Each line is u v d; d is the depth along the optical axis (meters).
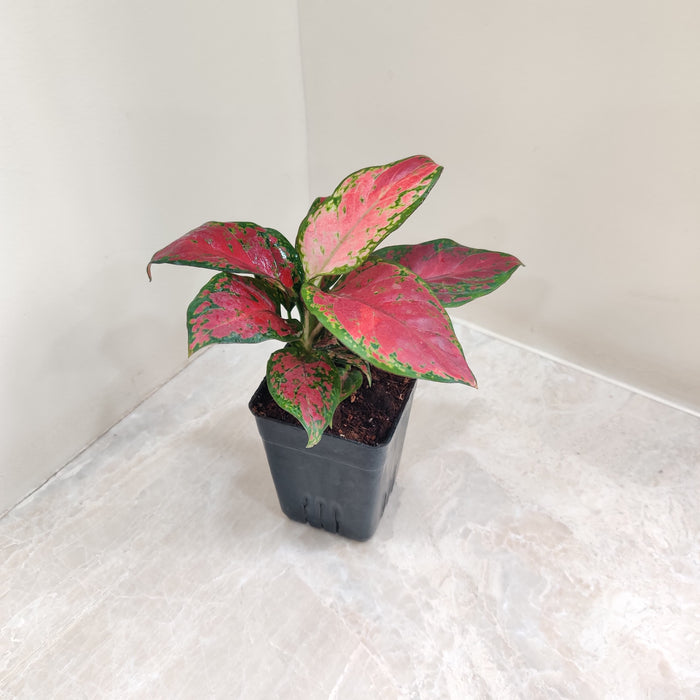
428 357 0.64
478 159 1.34
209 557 1.16
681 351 1.37
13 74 0.87
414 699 0.97
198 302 0.75
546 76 1.15
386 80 1.34
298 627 1.06
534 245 1.40
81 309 1.17
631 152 1.16
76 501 1.25
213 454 1.34
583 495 1.25
